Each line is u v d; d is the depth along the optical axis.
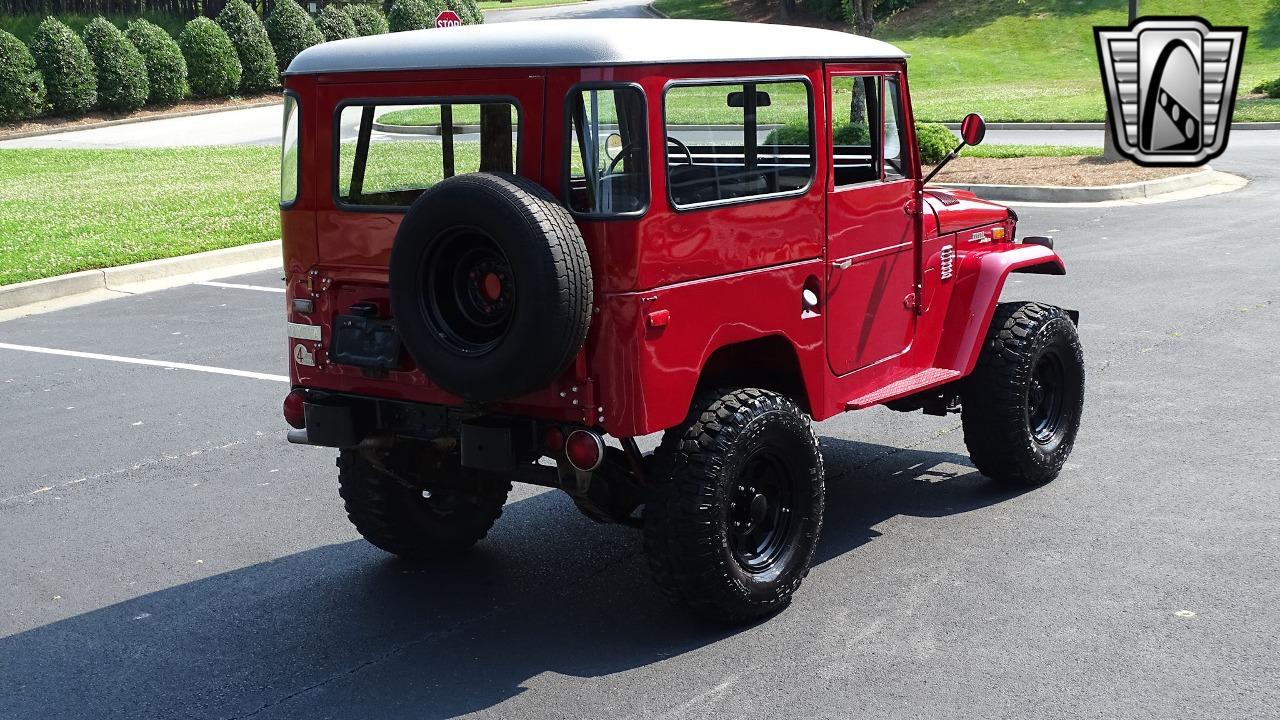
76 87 34.84
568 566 5.81
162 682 4.77
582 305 4.39
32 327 11.27
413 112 4.88
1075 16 47.22
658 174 4.51
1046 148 21.30
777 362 5.36
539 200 4.38
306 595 5.56
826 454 7.32
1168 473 6.67
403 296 4.66
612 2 69.12
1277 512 6.07
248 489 7.00
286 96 5.21
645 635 5.03
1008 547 5.76
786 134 5.11
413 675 4.75
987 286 6.24
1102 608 5.06
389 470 5.32
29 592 5.67
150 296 12.58
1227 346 9.29
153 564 5.97
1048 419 6.66
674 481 4.75
